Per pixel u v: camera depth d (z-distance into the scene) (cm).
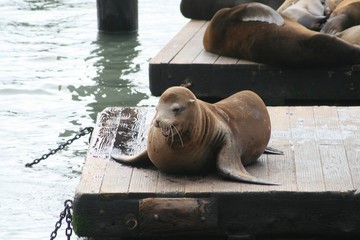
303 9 2550
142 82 2578
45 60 2819
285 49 2112
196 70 2148
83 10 3575
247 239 1403
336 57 2100
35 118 2270
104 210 1392
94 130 1686
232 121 1477
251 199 1384
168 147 1413
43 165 1953
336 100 2150
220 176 1445
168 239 1433
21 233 1614
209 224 1389
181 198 1384
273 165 1509
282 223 1394
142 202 1385
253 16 2197
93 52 2928
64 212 1487
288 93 2148
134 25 3225
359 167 1484
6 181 1862
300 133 1658
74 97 2442
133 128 1694
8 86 2534
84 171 1480
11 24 3316
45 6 3644
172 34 3183
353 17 2489
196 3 2816
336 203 1384
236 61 2180
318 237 1434
